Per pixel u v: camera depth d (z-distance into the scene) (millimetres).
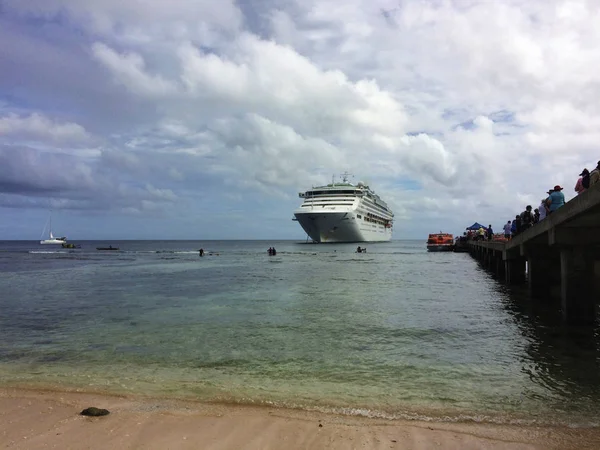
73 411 6258
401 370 8648
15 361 9430
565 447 5180
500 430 5707
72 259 60719
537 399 6984
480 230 52844
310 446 5070
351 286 24875
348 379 8062
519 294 20297
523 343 10875
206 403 6723
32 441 5156
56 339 11641
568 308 12156
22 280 29828
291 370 8672
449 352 10062
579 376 8203
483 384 7754
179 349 10453
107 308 17078
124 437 5281
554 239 11844
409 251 83000
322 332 12328
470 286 24344
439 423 5938
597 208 9180
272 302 18484
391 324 13438
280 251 86875
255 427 5652
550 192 15445
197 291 22719
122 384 7777
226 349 10422
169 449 4953
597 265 16250
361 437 5352
